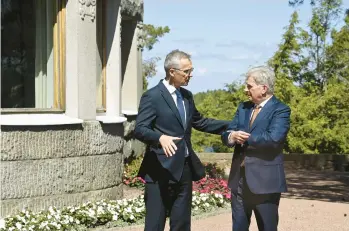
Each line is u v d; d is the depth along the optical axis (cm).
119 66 1140
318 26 3566
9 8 949
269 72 570
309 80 3500
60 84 998
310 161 2202
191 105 603
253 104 585
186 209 597
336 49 3541
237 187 577
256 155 559
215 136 3334
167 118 582
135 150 1456
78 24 993
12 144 892
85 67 1006
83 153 991
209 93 3534
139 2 1472
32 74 983
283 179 561
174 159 580
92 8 1023
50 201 938
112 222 884
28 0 978
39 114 959
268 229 564
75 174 976
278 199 573
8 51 948
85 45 1007
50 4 999
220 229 866
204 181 1166
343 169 2164
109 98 1130
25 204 907
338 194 1420
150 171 589
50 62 1002
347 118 2980
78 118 989
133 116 1423
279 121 556
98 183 1024
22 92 966
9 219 847
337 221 965
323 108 2984
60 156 951
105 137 1041
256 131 559
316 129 2844
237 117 589
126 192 1233
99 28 1136
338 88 3042
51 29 1002
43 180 928
